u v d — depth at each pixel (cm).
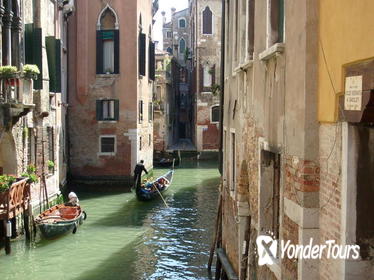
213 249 1181
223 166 1149
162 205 2016
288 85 524
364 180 396
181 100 5409
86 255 1309
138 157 2542
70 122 2500
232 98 1005
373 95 347
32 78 1333
